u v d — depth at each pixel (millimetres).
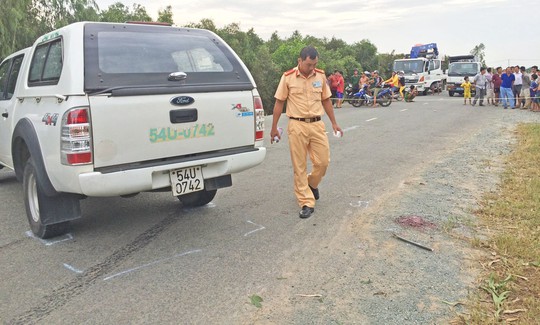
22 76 4711
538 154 7809
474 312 2998
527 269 3594
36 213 4398
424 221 4742
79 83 3615
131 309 3139
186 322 2980
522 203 5137
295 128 4875
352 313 3055
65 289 3428
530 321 2867
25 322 2990
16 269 3766
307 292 3344
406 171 7066
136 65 3979
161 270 3730
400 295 3273
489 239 4188
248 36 68062
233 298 3273
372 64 75375
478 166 7281
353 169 7250
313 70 4852
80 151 3557
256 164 4676
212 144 4316
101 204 5555
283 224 4773
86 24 4035
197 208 5371
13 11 15023
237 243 4281
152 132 3893
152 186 3941
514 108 17797
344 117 15188
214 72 4445
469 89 20250
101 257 3990
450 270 3637
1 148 5453
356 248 4105
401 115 15648
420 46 32781
